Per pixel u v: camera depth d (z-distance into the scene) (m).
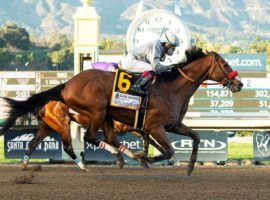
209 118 17.33
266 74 17.25
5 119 12.85
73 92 12.34
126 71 12.34
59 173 14.08
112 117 12.45
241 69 17.30
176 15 17.56
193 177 13.28
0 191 11.12
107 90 12.27
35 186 11.77
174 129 12.62
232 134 19.22
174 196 10.59
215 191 11.13
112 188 11.49
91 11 17.75
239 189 11.39
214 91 17.30
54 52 76.12
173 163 16.55
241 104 17.30
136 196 10.59
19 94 19.27
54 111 14.25
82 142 17.16
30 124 16.62
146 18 17.59
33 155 16.78
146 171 14.63
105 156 16.47
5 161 17.73
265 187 11.67
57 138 16.77
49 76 19.38
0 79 19.23
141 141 16.33
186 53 12.71
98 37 17.75
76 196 10.59
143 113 12.21
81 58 17.84
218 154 16.50
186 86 12.55
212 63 12.70
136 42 17.64
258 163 17.19
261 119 16.80
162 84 12.38
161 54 12.54
